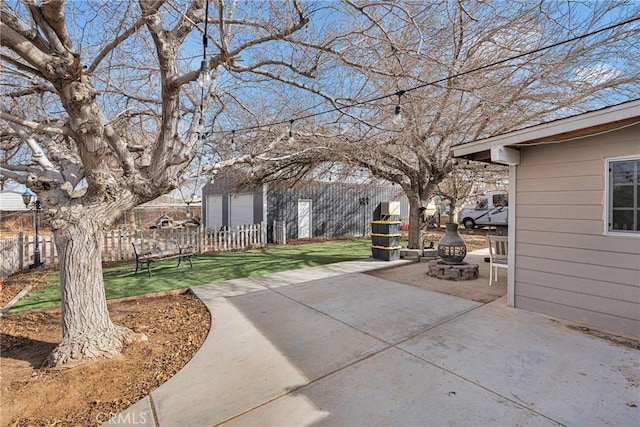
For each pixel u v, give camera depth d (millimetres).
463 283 6219
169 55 3363
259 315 4480
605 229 3799
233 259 9336
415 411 2363
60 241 3340
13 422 2334
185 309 4863
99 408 2479
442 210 24047
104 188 3281
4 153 5332
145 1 3086
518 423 2223
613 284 3760
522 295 4582
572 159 4043
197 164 6926
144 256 7594
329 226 15844
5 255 7359
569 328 3840
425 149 7637
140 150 5520
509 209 4664
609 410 2342
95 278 3445
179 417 2344
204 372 2963
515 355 3184
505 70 5902
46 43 2680
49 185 3352
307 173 10336
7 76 4188
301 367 3031
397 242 8961
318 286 6066
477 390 2609
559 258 4195
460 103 6383
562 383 2689
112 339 3461
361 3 3852
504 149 4309
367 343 3531
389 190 18391
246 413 2377
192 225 20141
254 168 10102
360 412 2363
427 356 3199
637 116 3238
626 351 3230
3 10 2393
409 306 4793
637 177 3561
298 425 2242
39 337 3932
